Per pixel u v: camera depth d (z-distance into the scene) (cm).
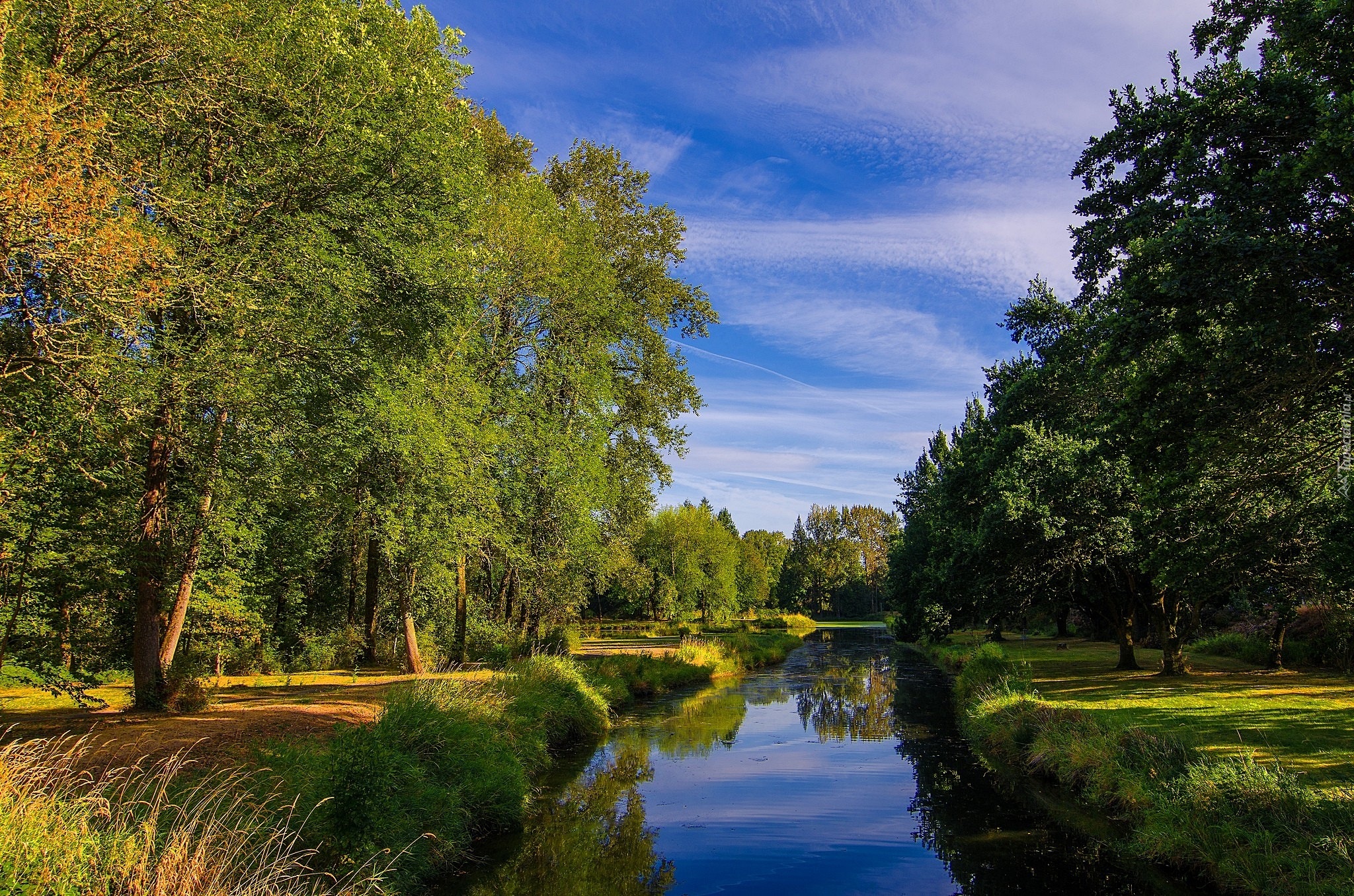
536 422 2112
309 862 667
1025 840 951
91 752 784
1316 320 793
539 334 2273
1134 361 1054
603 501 2358
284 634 2441
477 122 2409
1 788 508
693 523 6662
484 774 991
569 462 2144
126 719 1002
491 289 1944
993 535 2012
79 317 748
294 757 795
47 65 831
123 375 807
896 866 870
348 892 616
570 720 1586
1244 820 768
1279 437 994
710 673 3088
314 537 1825
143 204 929
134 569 1054
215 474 1087
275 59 1077
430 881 797
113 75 898
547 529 2300
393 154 1247
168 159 1052
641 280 2827
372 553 2600
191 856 545
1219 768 853
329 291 1107
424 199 1320
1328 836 671
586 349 2273
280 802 696
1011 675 1908
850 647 5184
